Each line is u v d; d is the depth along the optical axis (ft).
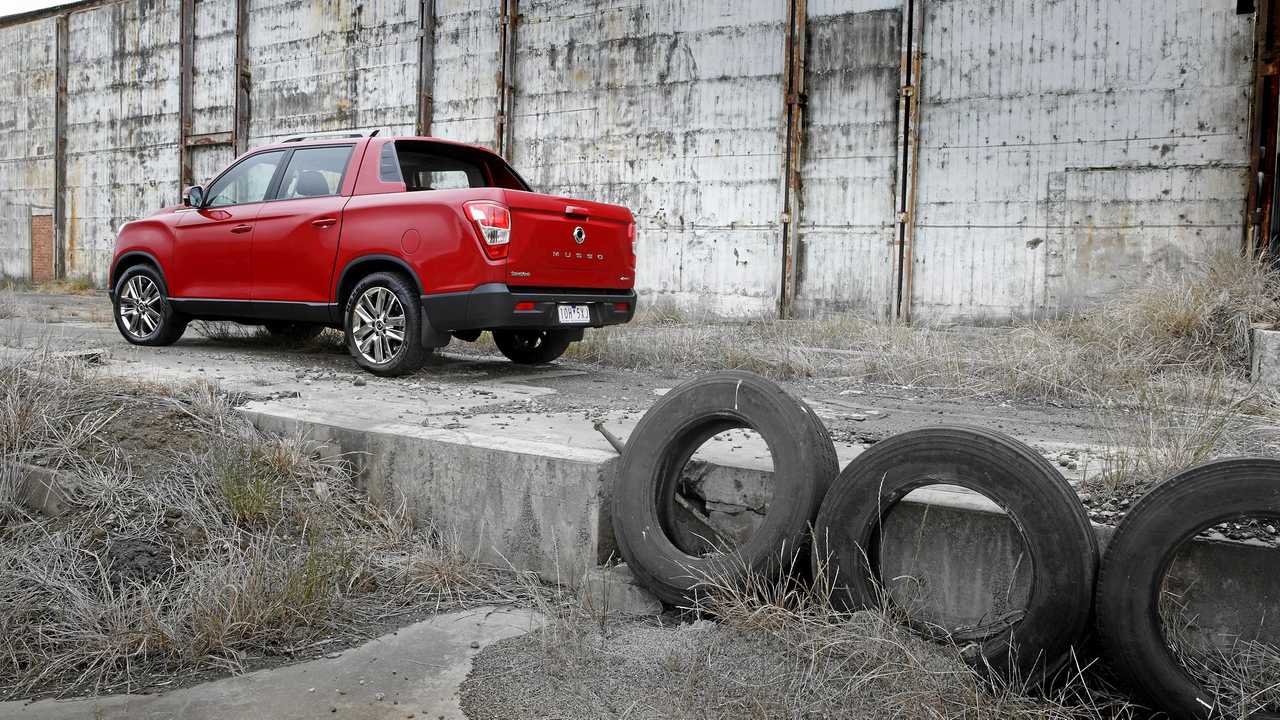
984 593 8.87
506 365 22.89
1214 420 12.63
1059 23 35.78
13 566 10.37
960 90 37.78
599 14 46.62
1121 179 34.96
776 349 24.38
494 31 49.98
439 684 8.34
